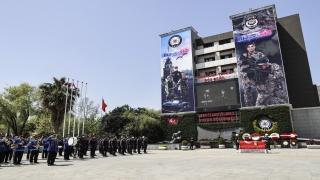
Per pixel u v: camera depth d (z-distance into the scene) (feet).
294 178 28.40
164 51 174.81
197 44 182.29
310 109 125.29
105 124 162.20
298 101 142.31
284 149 96.37
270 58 132.98
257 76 133.90
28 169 41.75
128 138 87.71
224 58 174.50
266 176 30.32
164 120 159.84
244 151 80.23
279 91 126.62
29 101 157.38
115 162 53.78
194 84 156.66
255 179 28.25
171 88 163.63
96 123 175.63
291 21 154.71
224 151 94.58
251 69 136.36
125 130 153.17
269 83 129.90
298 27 151.94
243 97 134.92
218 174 32.96
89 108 177.47
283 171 34.55
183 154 80.43
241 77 138.10
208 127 143.33
